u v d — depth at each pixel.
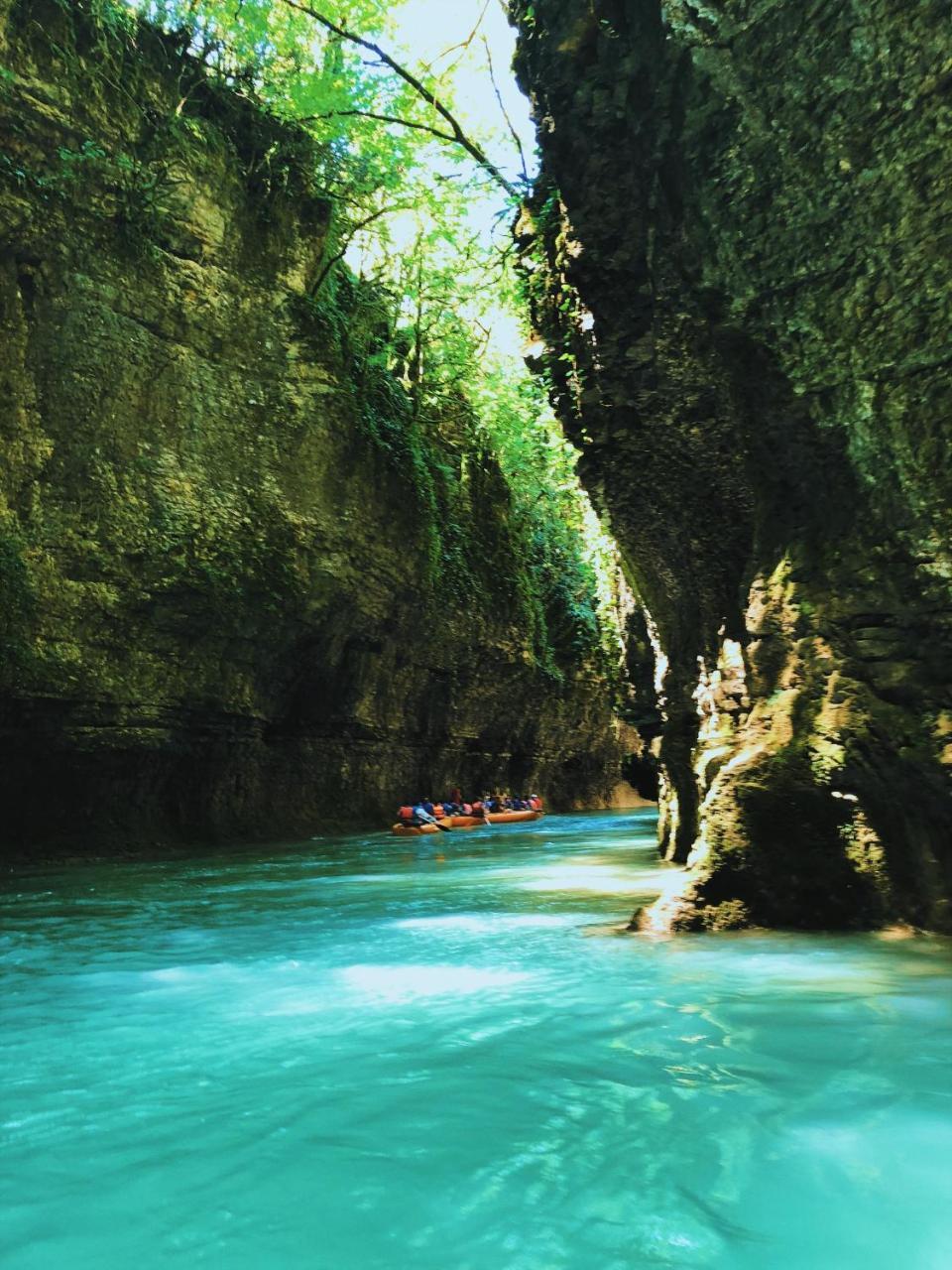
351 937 8.71
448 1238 2.97
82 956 7.89
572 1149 3.61
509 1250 2.89
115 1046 5.11
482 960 7.30
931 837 7.09
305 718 23.81
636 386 9.65
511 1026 5.33
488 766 33.41
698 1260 2.81
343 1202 3.23
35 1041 5.23
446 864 16.42
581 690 36.66
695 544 10.83
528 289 11.45
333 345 21.58
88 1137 3.82
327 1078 4.49
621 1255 2.85
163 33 18.02
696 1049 4.80
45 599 16.27
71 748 17.23
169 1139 3.79
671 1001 5.74
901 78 6.14
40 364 16.19
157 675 18.52
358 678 24.64
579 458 11.20
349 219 22.30
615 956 7.21
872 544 7.23
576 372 10.38
